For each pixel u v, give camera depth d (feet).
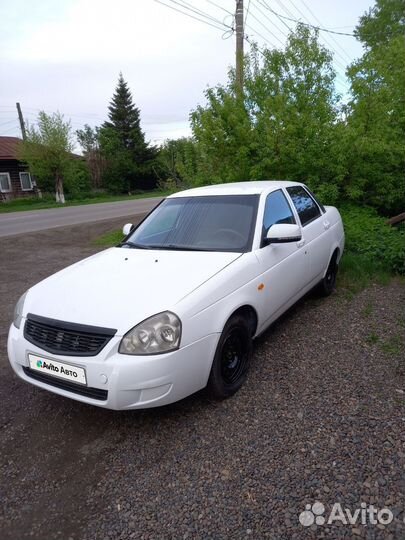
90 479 7.58
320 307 15.48
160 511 6.75
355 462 7.49
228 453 7.95
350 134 23.22
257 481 7.22
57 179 97.09
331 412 9.00
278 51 26.53
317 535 6.14
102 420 9.32
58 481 7.59
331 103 26.63
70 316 8.55
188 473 7.52
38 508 7.02
